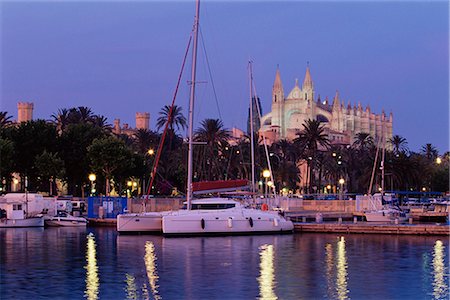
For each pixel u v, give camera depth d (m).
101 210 94.44
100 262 52.88
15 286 42.41
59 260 54.00
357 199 111.69
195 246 63.44
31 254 57.81
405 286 43.06
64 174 122.75
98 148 121.94
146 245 64.06
